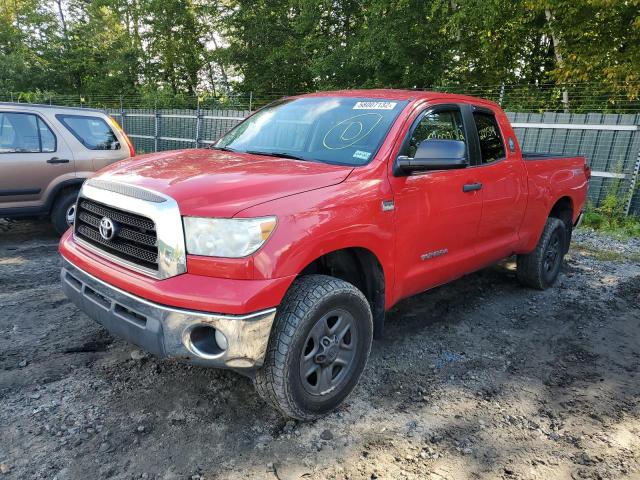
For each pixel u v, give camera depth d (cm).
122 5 3148
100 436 272
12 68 3459
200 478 247
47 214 650
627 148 988
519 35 1603
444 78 1714
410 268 352
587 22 1299
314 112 395
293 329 262
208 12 2702
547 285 550
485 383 352
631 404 335
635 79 1203
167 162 329
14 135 618
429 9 1551
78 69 3700
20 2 3753
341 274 330
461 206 386
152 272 259
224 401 309
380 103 377
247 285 246
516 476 261
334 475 254
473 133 420
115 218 281
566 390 349
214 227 250
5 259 575
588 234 880
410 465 264
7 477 239
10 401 298
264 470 254
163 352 253
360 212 299
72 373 332
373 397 326
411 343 407
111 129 706
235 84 2700
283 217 261
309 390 282
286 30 2423
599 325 465
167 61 3147
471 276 586
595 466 271
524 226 484
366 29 1727
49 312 427
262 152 370
